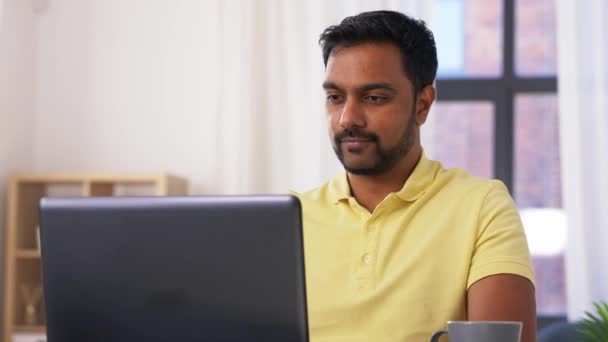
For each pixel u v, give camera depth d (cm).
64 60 523
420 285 186
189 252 134
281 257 130
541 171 542
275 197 131
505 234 185
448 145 545
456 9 550
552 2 547
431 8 507
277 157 505
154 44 522
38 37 525
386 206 194
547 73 546
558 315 528
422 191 196
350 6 504
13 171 500
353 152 192
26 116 513
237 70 507
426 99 202
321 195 209
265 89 509
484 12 549
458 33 550
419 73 196
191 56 520
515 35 547
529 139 544
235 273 132
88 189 474
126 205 136
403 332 184
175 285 134
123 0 524
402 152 194
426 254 188
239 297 132
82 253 138
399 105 191
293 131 504
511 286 177
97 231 138
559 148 541
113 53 523
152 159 518
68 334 141
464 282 185
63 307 140
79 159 520
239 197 132
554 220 538
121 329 137
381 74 188
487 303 177
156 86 520
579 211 496
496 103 542
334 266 195
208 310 133
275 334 131
